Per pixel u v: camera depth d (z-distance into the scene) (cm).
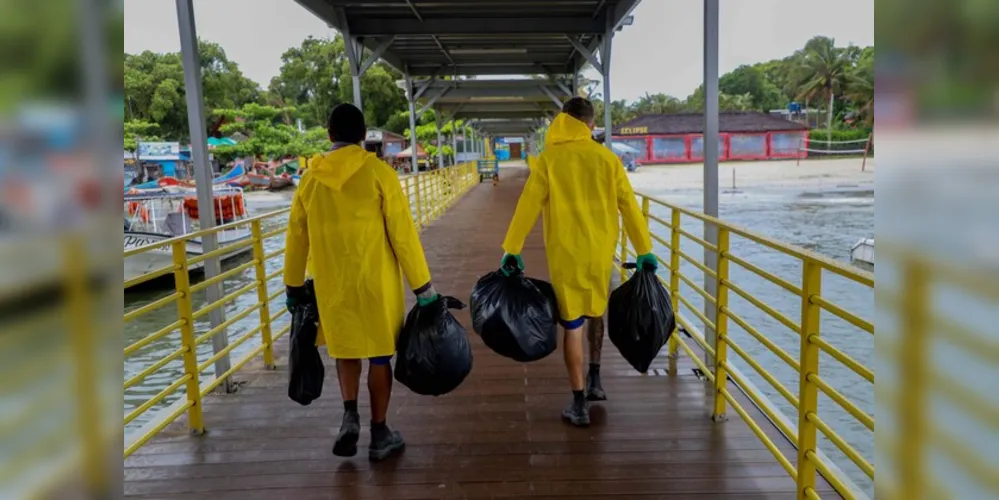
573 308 291
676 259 420
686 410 320
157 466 278
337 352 260
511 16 907
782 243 243
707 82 366
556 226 286
